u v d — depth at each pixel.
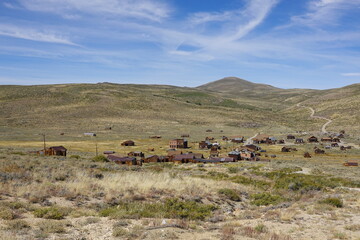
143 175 28.83
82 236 11.42
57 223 12.65
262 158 95.19
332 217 16.25
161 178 28.14
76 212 15.06
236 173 42.47
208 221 16.03
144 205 17.56
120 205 17.41
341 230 13.64
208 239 11.66
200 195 22.02
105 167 34.59
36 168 26.12
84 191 19.64
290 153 110.88
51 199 17.27
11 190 18.00
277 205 20.64
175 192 22.19
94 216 14.80
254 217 17.17
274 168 51.53
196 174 39.72
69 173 25.52
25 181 20.88
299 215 17.09
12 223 11.99
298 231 13.52
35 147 98.38
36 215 13.83
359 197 23.06
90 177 25.38
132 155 89.94
